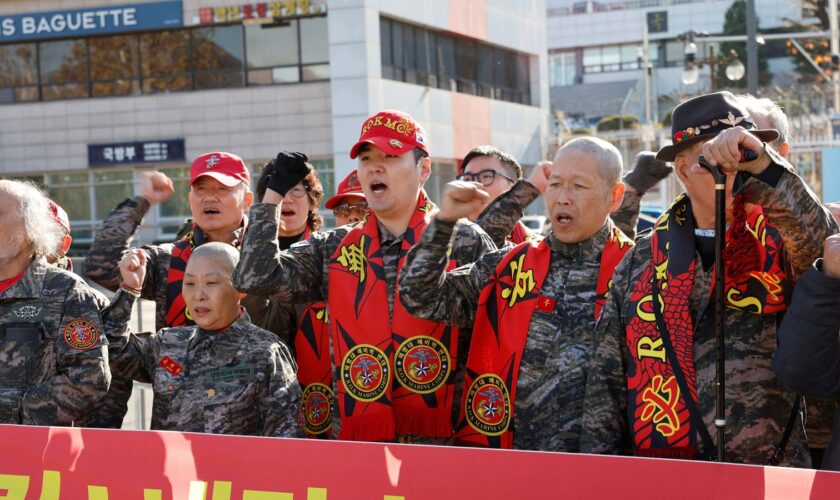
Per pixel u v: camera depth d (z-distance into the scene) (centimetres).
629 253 327
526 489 271
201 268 389
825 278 279
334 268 384
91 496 303
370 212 394
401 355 368
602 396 320
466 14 2936
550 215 355
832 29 2833
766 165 284
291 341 452
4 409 373
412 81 2706
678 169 322
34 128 2759
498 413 351
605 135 3647
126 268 410
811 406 342
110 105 2709
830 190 1775
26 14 2700
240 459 293
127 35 2688
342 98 2500
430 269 339
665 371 304
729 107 313
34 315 381
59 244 420
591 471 266
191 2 2612
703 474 259
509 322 352
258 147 2625
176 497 297
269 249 371
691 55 2367
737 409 299
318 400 428
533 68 3419
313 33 2569
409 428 367
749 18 2066
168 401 386
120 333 405
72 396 376
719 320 288
